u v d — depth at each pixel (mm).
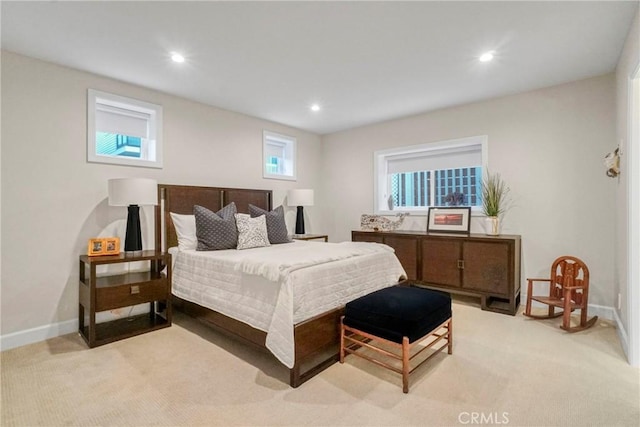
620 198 2656
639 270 2195
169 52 2592
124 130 3297
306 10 2051
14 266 2562
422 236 3896
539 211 3500
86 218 2932
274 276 2115
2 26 2191
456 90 3494
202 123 3854
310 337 2078
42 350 2479
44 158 2703
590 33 2346
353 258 2666
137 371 2158
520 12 2094
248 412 1727
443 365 2219
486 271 3441
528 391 1896
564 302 2822
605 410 1710
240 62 2783
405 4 1999
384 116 4434
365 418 1672
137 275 3055
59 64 2768
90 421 1658
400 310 2039
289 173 5020
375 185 4859
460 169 4258
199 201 3744
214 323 2615
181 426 1622
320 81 3217
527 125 3551
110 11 2037
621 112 2611
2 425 1624
